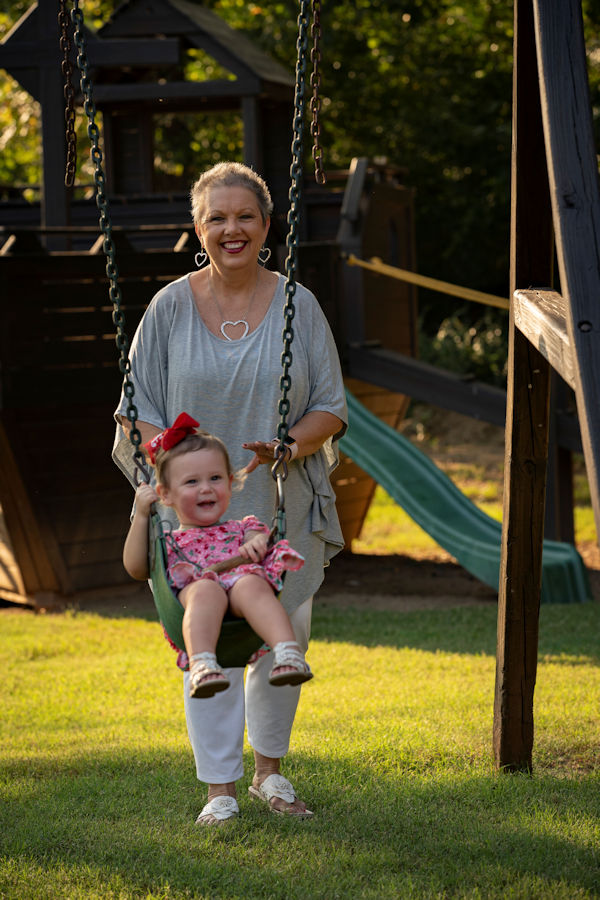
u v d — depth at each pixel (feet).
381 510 50.67
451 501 31.81
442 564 37.99
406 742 15.47
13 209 42.68
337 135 85.05
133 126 45.32
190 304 12.31
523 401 13.65
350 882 10.51
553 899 10.09
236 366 12.00
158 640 26.40
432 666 22.11
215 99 44.32
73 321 29.76
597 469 8.95
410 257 42.68
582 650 22.86
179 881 10.61
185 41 40.63
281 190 41.73
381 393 39.37
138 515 11.19
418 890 10.31
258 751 12.71
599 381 9.38
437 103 80.79
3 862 11.29
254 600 10.45
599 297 9.81
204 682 9.84
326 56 80.23
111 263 11.58
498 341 71.41
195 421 11.34
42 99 36.17
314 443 12.07
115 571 32.35
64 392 29.78
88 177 74.79
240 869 10.85
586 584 29.55
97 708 19.71
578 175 10.54
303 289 12.55
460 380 34.73
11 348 28.86
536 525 13.83
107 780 14.24
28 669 23.48
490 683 20.10
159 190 59.82
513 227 13.82
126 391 11.43
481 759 14.82
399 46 81.56
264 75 39.60
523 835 11.72
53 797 13.50
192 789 13.70
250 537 11.26
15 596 32.09
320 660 22.95
